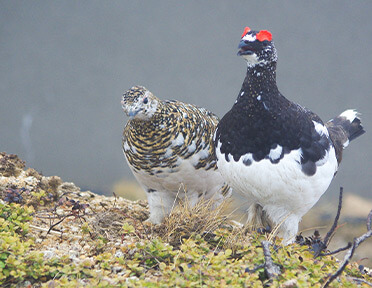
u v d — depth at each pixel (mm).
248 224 12945
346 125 14484
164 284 9602
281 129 11266
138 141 12609
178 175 12922
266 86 11367
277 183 11414
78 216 12672
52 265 10633
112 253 11406
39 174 15805
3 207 12094
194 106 13953
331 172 11875
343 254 17703
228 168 11867
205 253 11336
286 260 10875
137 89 12367
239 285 9711
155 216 13695
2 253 10469
